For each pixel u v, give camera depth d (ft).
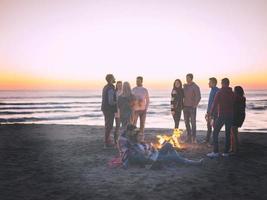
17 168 25.79
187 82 36.76
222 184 21.02
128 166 25.62
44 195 19.04
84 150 33.60
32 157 30.19
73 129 54.44
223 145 36.19
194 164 25.80
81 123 99.81
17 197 18.72
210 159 28.53
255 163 27.02
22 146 36.76
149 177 22.62
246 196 18.74
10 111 162.40
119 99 34.35
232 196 18.71
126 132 25.84
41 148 35.27
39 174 23.86
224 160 28.14
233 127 30.27
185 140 39.14
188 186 20.53
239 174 23.53
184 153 31.27
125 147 25.45
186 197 18.47
